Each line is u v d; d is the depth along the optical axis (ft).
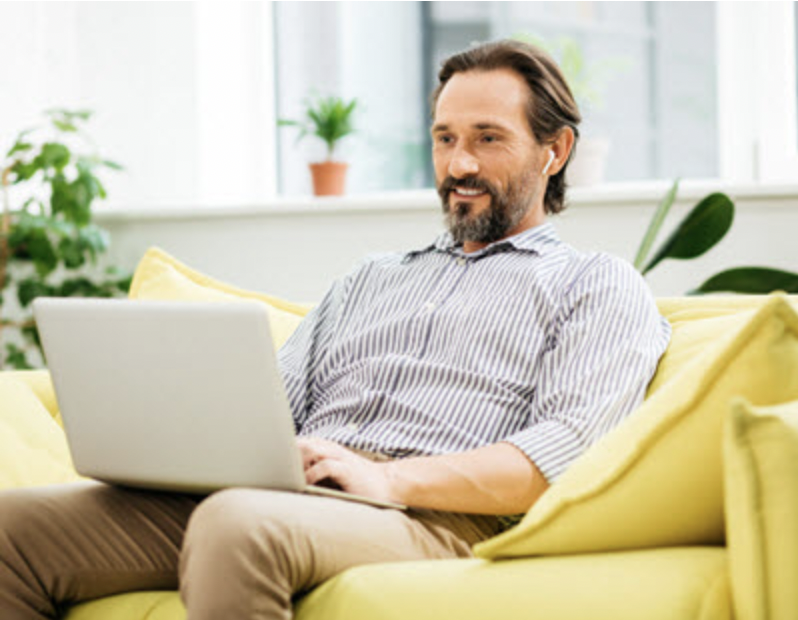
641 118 12.70
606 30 12.88
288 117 13.47
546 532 4.66
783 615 3.97
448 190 7.20
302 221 11.72
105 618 5.58
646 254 9.18
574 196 10.66
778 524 3.99
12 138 12.66
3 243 11.96
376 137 13.32
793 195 9.98
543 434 5.73
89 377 5.54
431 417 6.26
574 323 6.26
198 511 4.89
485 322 6.51
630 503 4.62
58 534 5.59
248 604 4.64
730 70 11.44
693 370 4.74
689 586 4.23
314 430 6.72
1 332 12.70
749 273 8.79
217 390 5.15
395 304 7.03
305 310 8.34
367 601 4.62
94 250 11.76
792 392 4.57
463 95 7.14
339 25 13.44
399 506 5.54
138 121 12.70
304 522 4.89
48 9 12.90
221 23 12.76
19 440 7.14
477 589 4.47
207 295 8.53
